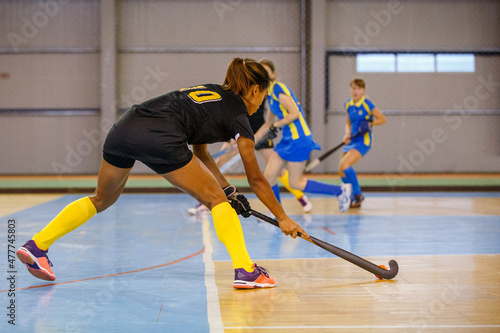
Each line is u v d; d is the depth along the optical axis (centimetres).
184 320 232
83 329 221
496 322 229
